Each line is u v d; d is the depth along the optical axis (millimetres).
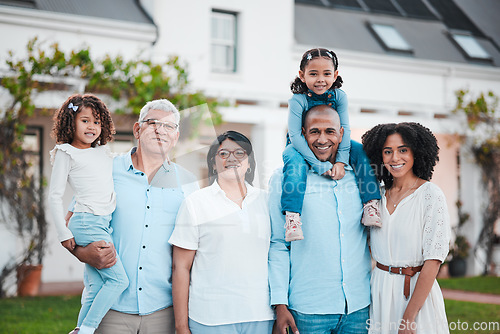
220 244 2910
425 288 2898
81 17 8812
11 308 7227
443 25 13352
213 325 2873
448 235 2926
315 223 3062
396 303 2994
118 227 3070
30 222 8359
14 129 8062
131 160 3174
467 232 11203
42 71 8008
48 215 8516
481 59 12523
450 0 14430
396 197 3086
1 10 8305
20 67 7961
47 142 8727
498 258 11391
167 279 3055
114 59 8664
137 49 9367
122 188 3107
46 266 8688
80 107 3162
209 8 10031
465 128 10789
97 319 2941
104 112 3270
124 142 8109
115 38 9195
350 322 3074
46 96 8086
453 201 11086
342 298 3021
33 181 8438
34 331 6039
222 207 2957
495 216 11227
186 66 9125
